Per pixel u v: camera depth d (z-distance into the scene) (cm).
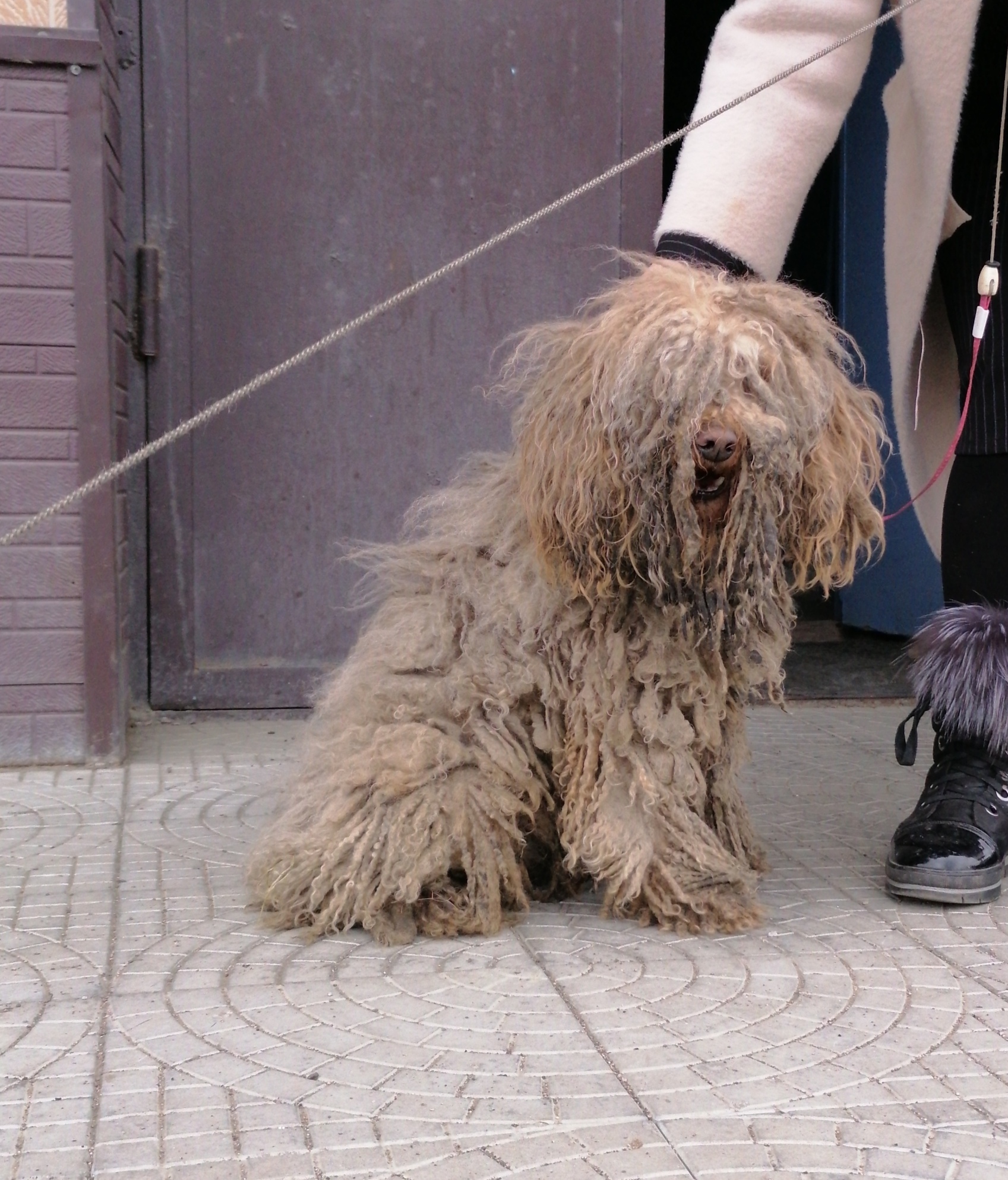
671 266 218
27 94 336
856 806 323
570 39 415
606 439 198
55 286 342
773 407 193
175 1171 143
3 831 293
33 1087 165
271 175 404
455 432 422
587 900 246
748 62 244
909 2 228
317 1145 149
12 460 344
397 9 405
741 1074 167
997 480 260
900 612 579
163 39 394
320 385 414
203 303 404
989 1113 157
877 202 532
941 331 286
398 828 218
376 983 201
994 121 253
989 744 254
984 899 239
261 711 419
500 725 221
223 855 274
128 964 210
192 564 412
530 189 418
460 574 233
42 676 352
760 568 199
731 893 229
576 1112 157
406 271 415
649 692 217
